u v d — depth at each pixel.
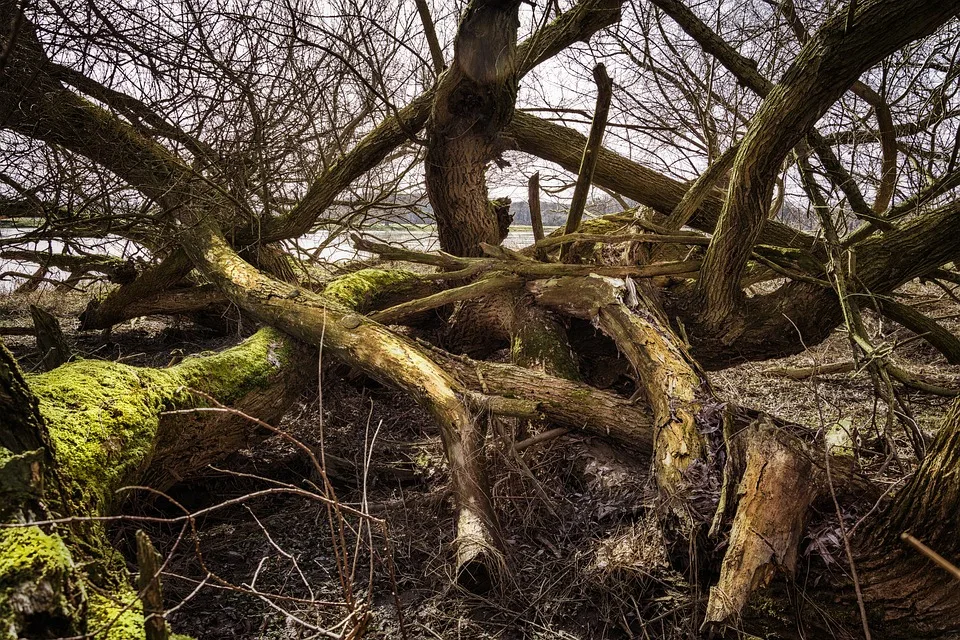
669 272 4.29
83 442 2.48
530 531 3.31
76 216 4.36
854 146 5.08
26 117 4.10
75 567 1.92
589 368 4.59
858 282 4.10
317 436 4.30
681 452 2.99
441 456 4.10
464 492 3.12
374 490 3.80
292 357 4.04
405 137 4.90
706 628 2.48
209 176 4.79
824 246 4.36
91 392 2.73
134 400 2.83
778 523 2.47
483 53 3.92
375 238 5.87
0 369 2.15
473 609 2.79
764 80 4.15
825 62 3.37
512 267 4.39
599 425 3.63
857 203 4.25
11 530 1.81
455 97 4.18
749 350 4.29
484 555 2.79
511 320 4.78
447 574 2.92
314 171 5.25
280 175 5.07
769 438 2.65
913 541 1.10
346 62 4.40
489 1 3.73
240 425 3.56
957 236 4.12
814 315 4.17
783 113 3.51
